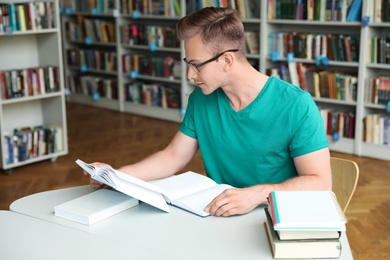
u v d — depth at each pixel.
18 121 5.05
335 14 5.12
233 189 1.82
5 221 1.77
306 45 5.38
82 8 7.32
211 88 1.95
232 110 2.04
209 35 1.85
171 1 6.25
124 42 6.89
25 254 1.54
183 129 2.21
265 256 1.51
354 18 5.02
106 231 1.69
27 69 4.85
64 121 5.08
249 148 2.04
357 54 5.12
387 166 4.80
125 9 6.77
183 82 6.32
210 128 2.11
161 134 5.97
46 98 5.15
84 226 1.73
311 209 1.54
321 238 1.48
